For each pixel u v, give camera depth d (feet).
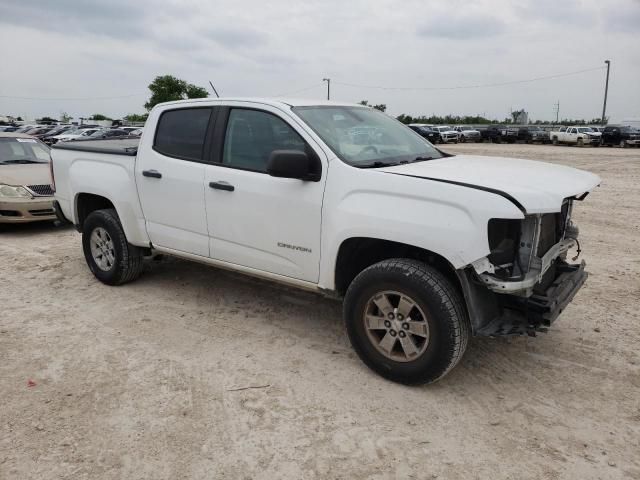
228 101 14.52
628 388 11.80
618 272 19.80
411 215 10.93
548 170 12.79
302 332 14.67
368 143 13.57
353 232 11.68
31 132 124.06
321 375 12.36
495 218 10.09
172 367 12.71
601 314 15.80
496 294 11.47
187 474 9.12
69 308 16.37
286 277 13.55
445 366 11.05
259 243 13.76
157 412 10.87
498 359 13.12
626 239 25.08
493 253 10.45
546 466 9.32
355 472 9.18
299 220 12.77
